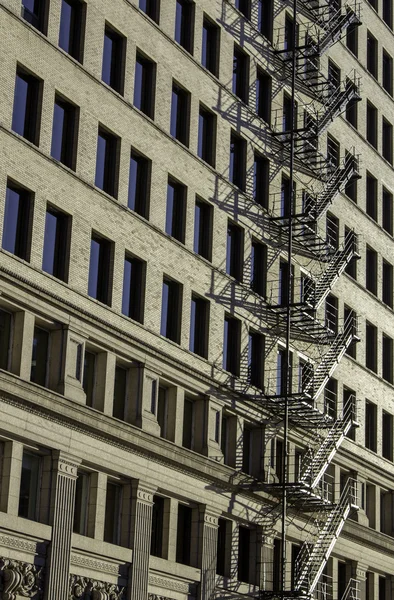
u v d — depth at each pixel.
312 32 81.94
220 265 68.94
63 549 53.12
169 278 64.44
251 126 73.75
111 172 61.00
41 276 54.34
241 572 68.94
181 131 67.56
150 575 59.31
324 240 76.75
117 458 57.62
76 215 57.22
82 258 57.28
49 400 53.06
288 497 71.50
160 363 61.78
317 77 79.50
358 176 82.19
